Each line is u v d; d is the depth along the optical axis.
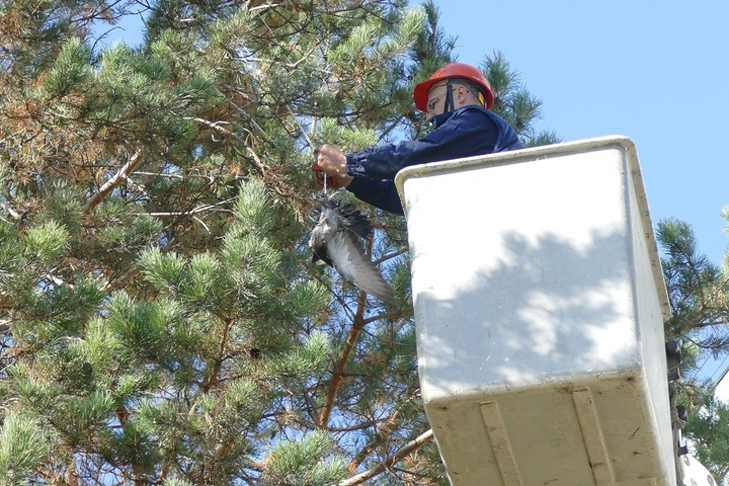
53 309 11.24
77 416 10.60
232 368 11.76
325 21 16.86
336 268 7.39
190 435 11.04
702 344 16.36
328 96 15.71
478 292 6.06
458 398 5.89
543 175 6.24
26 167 13.17
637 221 6.41
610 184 6.16
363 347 14.70
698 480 8.02
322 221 7.50
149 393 11.22
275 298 11.36
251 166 14.95
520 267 6.06
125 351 11.08
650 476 6.16
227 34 15.01
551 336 5.89
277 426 12.41
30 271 11.16
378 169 7.38
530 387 5.82
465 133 7.29
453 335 6.01
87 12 16.05
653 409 5.99
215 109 15.34
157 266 11.30
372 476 13.05
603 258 6.00
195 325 11.32
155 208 15.80
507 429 6.02
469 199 6.27
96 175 14.89
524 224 6.16
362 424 13.96
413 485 13.74
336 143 14.75
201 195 15.62
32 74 14.42
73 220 13.00
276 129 15.46
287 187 14.09
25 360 11.65
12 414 10.09
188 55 14.77
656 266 6.85
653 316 6.70
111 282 14.12
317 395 14.23
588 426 5.95
